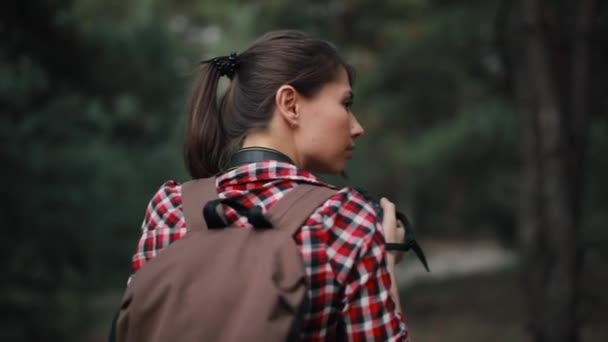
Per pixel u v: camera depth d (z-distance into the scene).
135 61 14.09
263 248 0.98
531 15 5.04
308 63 1.14
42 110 7.68
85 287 8.67
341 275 0.97
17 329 7.66
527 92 5.10
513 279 12.16
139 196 11.93
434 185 12.33
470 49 10.48
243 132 1.16
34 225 7.39
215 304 0.95
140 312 0.98
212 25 17.66
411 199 23.78
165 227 1.10
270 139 1.14
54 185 7.70
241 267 0.97
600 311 8.41
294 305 0.92
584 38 5.12
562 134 4.99
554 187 4.97
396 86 11.35
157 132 15.47
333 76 1.15
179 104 16.31
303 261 0.97
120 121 13.63
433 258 23.83
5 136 7.20
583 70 5.11
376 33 12.41
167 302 0.97
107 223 8.88
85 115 8.34
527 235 5.09
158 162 14.13
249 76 1.17
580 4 5.14
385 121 12.12
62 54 7.49
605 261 9.68
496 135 9.93
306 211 1.01
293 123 1.13
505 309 9.97
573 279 4.95
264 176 1.09
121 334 1.01
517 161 10.47
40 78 7.39
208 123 1.22
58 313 8.29
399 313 1.00
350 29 12.34
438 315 9.94
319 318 0.96
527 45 5.09
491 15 9.73
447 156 10.48
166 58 16.17
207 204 1.03
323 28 11.93
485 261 21.80
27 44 7.10
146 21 16.03
